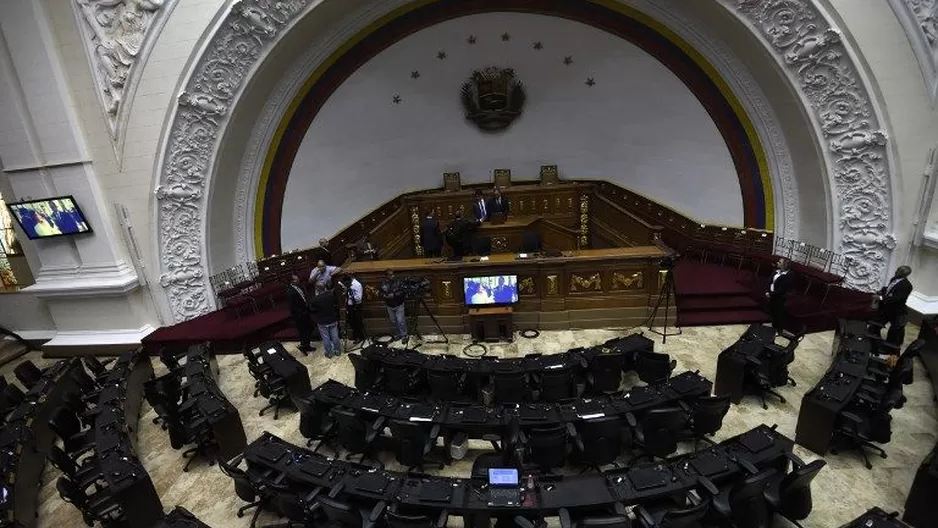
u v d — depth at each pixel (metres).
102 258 11.05
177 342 10.71
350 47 13.37
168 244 11.26
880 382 6.77
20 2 9.59
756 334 7.87
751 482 4.36
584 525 4.13
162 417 6.96
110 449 6.15
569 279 10.04
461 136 15.84
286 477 5.32
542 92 15.08
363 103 14.42
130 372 8.57
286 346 10.55
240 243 13.05
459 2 13.41
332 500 4.66
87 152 10.59
